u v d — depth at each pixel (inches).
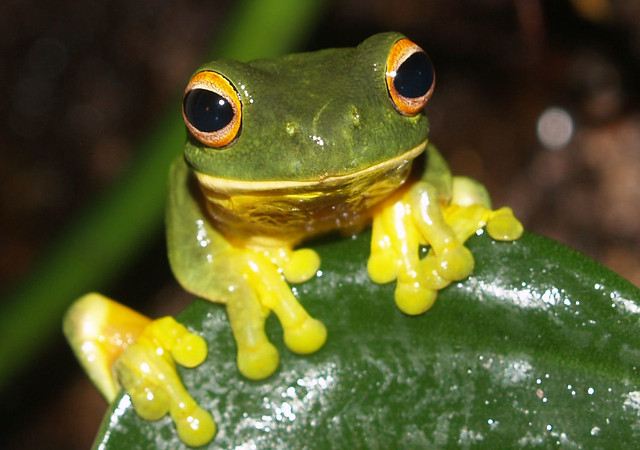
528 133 10.6
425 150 5.8
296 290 5.3
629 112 10.4
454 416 5.1
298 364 5.3
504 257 5.2
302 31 7.3
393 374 5.2
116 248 7.5
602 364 5.1
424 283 5.2
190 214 5.8
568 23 10.5
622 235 10.1
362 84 5.5
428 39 10.9
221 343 5.4
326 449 5.2
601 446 5.0
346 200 5.5
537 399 5.1
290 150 5.4
